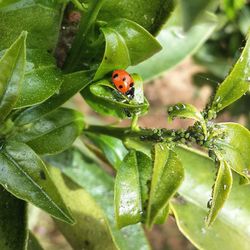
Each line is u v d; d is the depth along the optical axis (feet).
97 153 0.36
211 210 0.24
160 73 0.37
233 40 0.53
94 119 0.61
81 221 0.35
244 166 0.25
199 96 0.81
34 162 0.26
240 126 0.25
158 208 0.22
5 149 0.26
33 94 0.27
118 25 0.26
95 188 0.37
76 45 0.29
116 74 0.26
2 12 0.27
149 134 0.27
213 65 0.56
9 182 0.26
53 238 0.73
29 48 0.28
